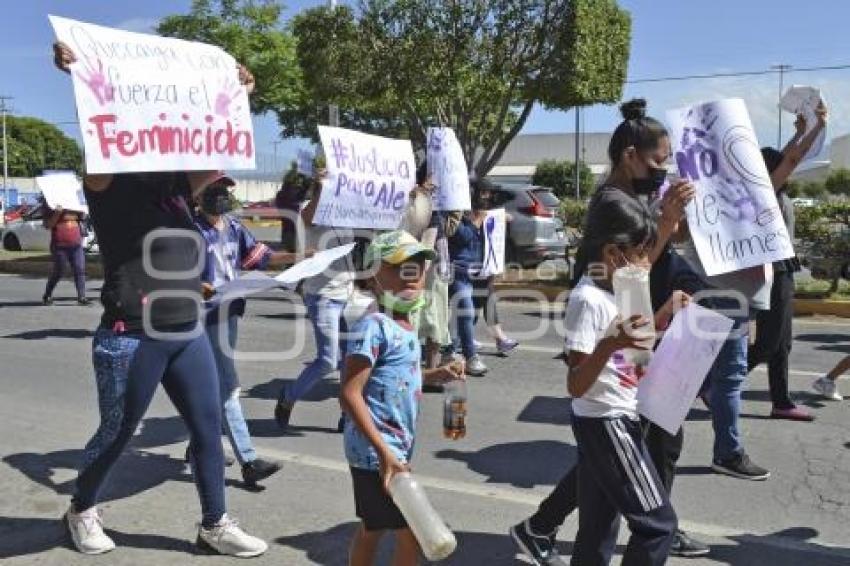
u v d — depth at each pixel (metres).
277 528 4.53
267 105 22.00
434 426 6.48
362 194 6.14
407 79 15.37
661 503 3.07
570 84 14.98
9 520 4.61
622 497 3.09
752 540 4.40
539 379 8.03
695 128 4.16
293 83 21.70
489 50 15.15
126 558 4.14
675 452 3.77
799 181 54.28
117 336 3.90
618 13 15.66
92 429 6.41
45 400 7.28
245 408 7.04
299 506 4.84
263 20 21.64
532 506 4.86
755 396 7.24
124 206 3.85
